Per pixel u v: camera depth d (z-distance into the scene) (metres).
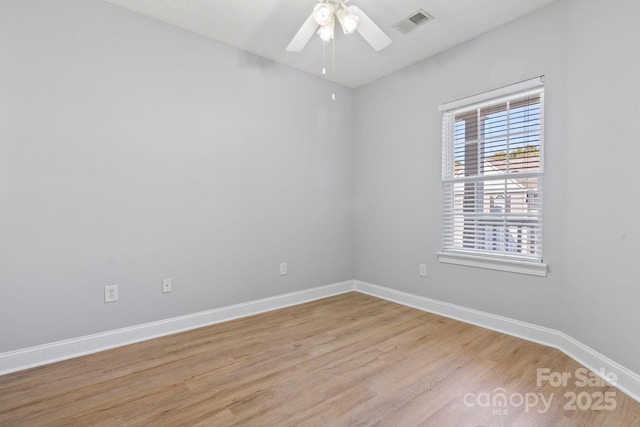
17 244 2.08
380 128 3.73
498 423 1.55
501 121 2.71
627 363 1.80
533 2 2.34
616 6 1.89
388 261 3.66
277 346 2.44
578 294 2.17
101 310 2.38
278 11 2.49
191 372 2.05
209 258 2.91
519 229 2.60
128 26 2.47
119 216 2.45
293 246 3.51
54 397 1.78
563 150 2.29
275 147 3.34
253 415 1.62
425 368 2.09
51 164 2.19
